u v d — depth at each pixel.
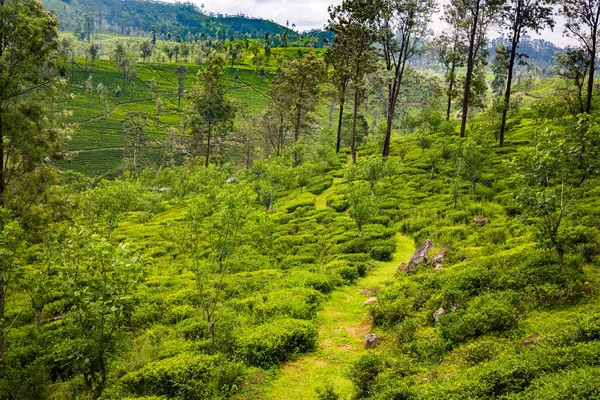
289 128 78.06
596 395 6.85
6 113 16.00
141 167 113.69
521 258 15.62
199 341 14.20
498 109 44.75
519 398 7.82
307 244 27.67
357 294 19.00
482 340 11.46
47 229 16.97
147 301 18.70
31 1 17.23
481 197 30.83
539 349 9.55
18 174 17.44
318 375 12.20
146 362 12.93
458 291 14.23
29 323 18.38
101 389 10.26
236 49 198.00
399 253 24.45
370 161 34.56
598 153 14.24
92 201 30.05
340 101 55.25
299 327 14.16
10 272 12.55
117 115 150.50
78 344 10.11
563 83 74.06
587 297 11.99
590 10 33.91
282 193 50.06
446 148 44.91
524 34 41.38
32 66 16.91
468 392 8.46
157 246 31.47
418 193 35.59
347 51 50.62
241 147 124.69
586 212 20.09
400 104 119.25
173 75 197.88
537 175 14.84
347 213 34.53
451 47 55.47
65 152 19.05
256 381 11.84
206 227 14.54
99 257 10.02
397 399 9.30
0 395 12.37
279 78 72.81
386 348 13.09
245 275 21.20
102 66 190.75
